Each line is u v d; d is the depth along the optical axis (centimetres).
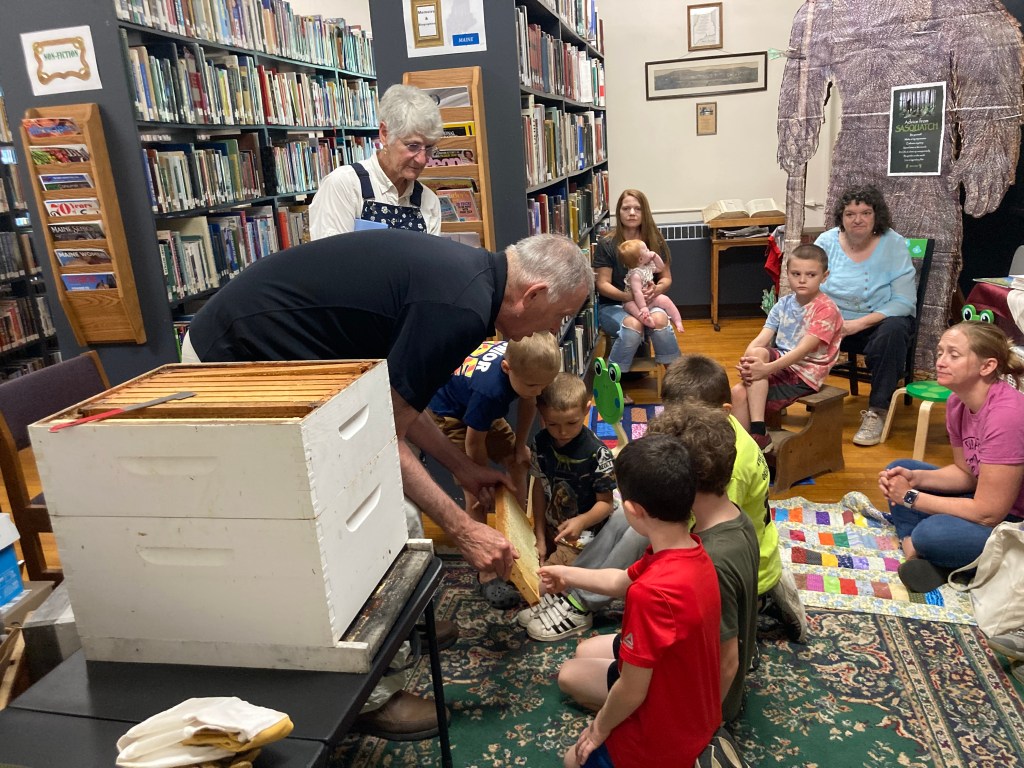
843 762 165
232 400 105
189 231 355
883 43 401
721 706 154
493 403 226
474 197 278
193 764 87
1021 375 235
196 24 348
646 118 623
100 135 277
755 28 593
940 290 407
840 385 446
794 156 441
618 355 436
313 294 148
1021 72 362
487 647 215
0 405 225
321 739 94
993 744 168
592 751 150
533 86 333
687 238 617
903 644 205
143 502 102
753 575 157
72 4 268
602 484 233
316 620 104
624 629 136
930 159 398
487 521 245
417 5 273
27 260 506
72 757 94
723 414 163
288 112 456
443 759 159
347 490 108
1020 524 204
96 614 110
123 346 306
